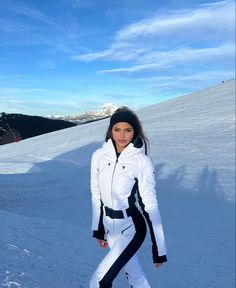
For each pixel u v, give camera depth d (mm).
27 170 24656
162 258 3205
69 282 4586
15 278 4336
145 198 3223
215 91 50656
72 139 37438
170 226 10484
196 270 6445
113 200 3262
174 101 52438
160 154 23625
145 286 3389
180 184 16766
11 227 7293
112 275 3195
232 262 7035
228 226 10492
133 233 3266
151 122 38031
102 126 44000
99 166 3357
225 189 15742
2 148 42406
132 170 3219
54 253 5891
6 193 15133
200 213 12273
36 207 13523
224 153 22859
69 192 16266
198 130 30984
